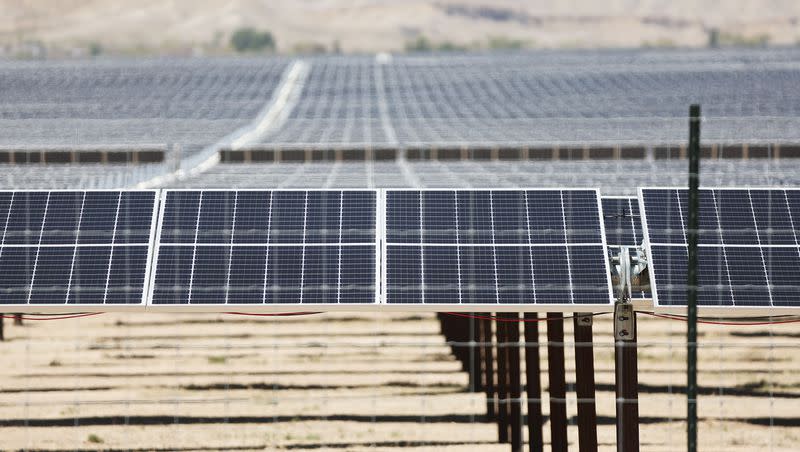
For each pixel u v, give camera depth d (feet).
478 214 251.39
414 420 384.27
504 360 364.58
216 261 246.47
